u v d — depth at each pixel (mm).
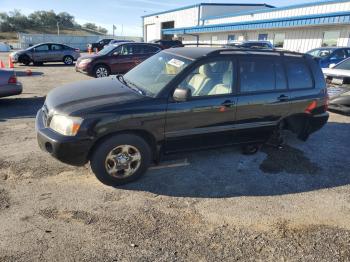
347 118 7996
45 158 4855
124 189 4113
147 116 4027
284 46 23609
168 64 4676
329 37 20016
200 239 3219
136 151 4133
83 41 48312
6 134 5930
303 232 3418
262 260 2977
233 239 3246
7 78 8164
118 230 3295
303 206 3914
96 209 3643
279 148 5617
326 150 5742
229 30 28438
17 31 93312
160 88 4242
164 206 3771
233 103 4598
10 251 2916
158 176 4480
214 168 4812
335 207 3934
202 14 35906
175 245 3115
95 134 3779
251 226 3471
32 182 4160
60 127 3791
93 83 4828
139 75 4922
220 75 4570
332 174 4797
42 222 3357
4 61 22703
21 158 4832
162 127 4184
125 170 4145
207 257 2975
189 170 4711
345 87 7844
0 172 4379
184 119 4293
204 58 4465
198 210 3721
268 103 4910
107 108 3867
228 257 2988
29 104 8602
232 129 4730
